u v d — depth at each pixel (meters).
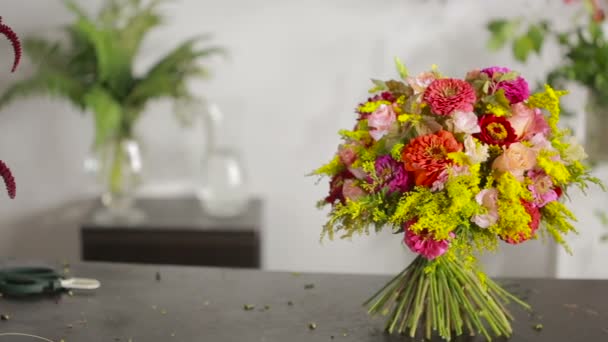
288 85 3.48
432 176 1.31
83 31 3.02
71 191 3.61
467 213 1.29
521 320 1.54
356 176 1.42
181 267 1.98
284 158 3.54
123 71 3.11
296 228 3.60
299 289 1.78
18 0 3.41
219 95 3.50
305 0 3.42
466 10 3.37
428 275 1.43
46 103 3.53
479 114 1.39
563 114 3.04
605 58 2.93
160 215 3.21
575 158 1.40
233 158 3.18
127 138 3.15
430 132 1.35
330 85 3.47
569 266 3.12
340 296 1.72
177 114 3.35
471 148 1.31
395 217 1.32
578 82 3.05
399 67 1.47
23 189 3.62
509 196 1.29
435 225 1.29
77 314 1.62
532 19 3.33
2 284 1.76
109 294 1.76
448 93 1.36
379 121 1.38
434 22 3.39
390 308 1.57
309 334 1.49
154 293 1.76
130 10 3.28
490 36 3.36
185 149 3.53
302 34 3.44
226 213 3.18
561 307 1.62
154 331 1.52
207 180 3.16
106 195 3.21
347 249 3.60
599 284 1.78
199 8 3.44
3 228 3.65
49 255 3.66
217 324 1.55
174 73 3.19
